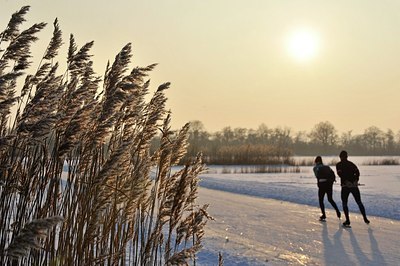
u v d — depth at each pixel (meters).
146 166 2.94
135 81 2.89
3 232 2.47
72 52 3.26
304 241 9.07
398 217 12.87
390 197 17.86
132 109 3.06
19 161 2.63
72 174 2.71
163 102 3.24
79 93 2.80
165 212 3.12
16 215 2.54
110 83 2.89
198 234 3.18
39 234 1.50
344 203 11.34
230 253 7.45
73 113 2.72
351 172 11.46
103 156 2.92
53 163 2.69
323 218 12.33
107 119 2.61
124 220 2.81
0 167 2.36
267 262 7.03
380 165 64.50
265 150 49.09
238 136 144.62
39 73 3.13
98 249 2.83
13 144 2.44
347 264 7.22
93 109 2.63
